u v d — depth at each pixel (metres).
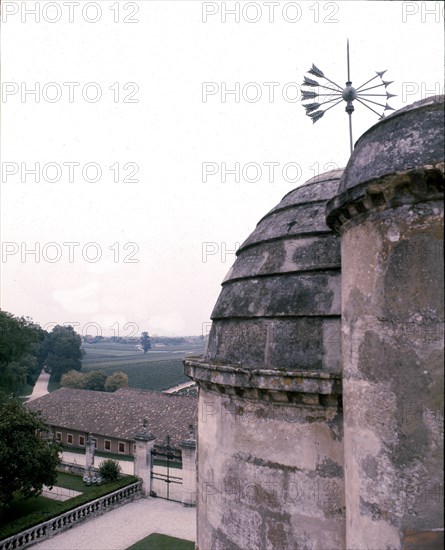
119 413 47.88
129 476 33.28
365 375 5.88
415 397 5.33
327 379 7.11
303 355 7.90
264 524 7.96
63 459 43.09
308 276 8.49
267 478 7.97
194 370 9.61
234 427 8.59
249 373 7.91
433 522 5.11
